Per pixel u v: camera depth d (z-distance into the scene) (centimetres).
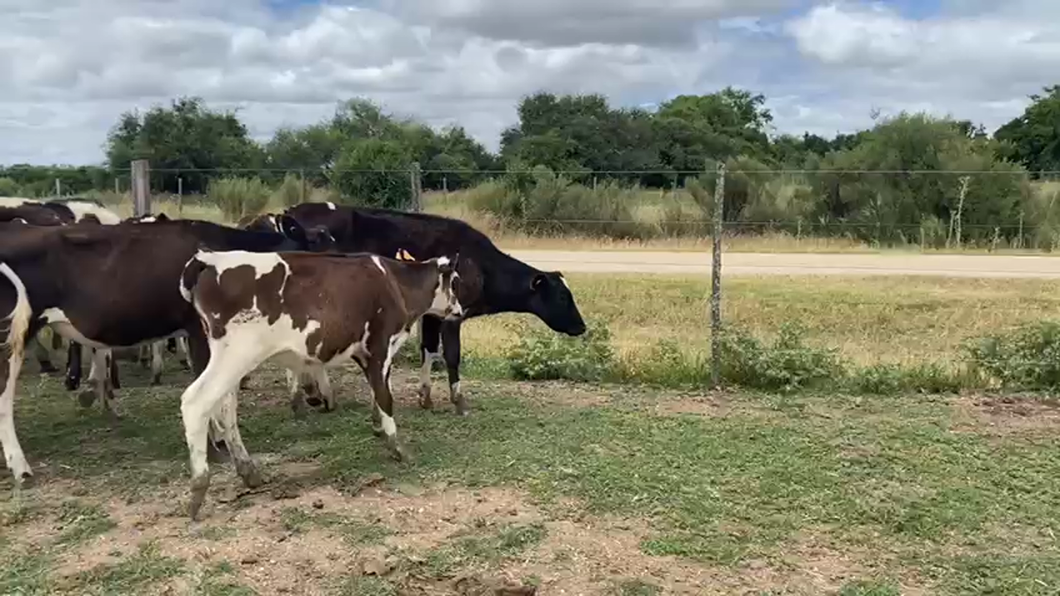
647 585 511
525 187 2584
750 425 816
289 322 628
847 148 3462
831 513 615
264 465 714
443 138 4459
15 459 666
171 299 726
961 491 654
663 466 704
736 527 592
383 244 922
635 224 2461
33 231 694
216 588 506
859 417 848
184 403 600
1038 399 914
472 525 593
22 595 498
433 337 877
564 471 689
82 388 948
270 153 4003
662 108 5872
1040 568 535
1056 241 2256
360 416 853
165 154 3500
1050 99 4184
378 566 526
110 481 679
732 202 2553
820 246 2306
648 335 1299
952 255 2145
